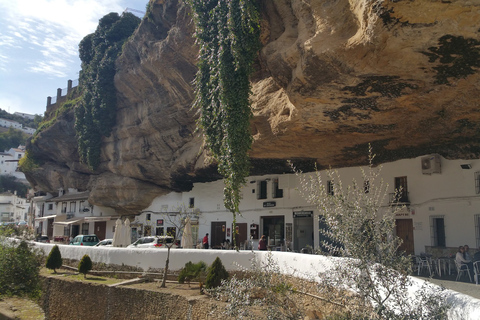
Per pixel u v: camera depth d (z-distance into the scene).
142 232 29.66
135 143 28.16
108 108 29.50
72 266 17.91
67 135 36.22
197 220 25.97
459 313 4.39
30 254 13.59
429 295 4.94
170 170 25.92
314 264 8.67
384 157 16.42
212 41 14.29
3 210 62.72
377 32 8.78
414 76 10.00
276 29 13.56
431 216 15.12
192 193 27.09
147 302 12.45
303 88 11.70
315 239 18.88
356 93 11.21
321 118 13.21
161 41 22.14
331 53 10.09
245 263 12.55
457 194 14.39
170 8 21.97
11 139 94.75
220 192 25.08
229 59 13.65
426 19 8.10
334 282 5.46
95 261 16.92
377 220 5.32
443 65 9.39
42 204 44.25
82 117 32.62
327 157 17.42
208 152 20.06
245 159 13.61
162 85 23.83
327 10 10.39
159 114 25.00
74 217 37.47
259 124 15.76
